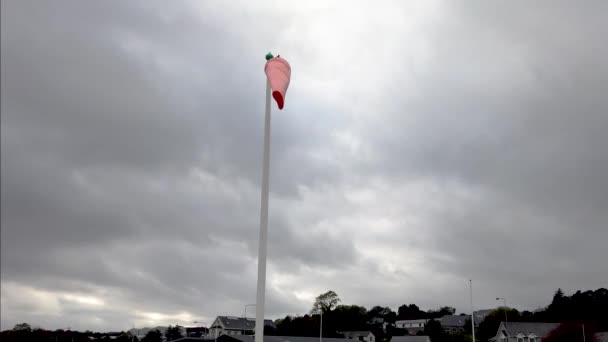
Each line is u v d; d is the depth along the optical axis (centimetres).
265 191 1666
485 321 13700
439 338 13375
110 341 14250
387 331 16212
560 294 13788
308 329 13538
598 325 11631
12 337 10006
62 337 12419
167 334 15325
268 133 1739
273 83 1622
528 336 10625
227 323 14012
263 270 1570
